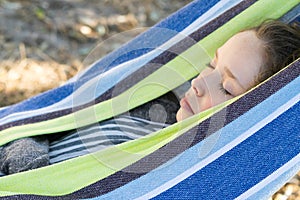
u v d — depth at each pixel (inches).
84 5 187.3
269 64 98.3
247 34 100.6
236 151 86.3
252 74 97.7
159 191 84.9
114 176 86.7
